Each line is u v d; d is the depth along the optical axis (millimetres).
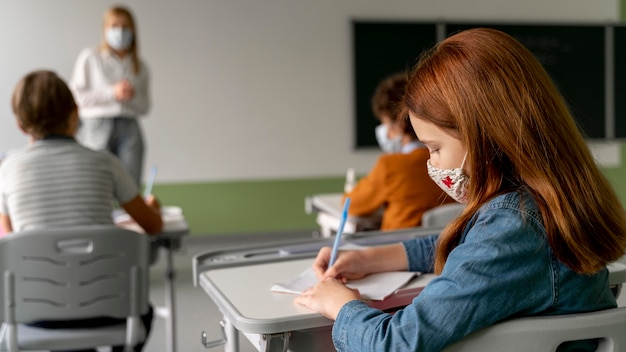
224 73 5426
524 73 1028
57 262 1964
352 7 5594
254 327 1136
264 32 5461
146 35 5273
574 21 5895
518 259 992
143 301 2045
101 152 2211
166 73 5336
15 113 2148
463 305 979
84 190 2133
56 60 5137
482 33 1068
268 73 5500
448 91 1038
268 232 5672
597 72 5957
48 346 2006
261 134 5547
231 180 5543
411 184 2727
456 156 1066
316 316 1156
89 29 5168
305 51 5543
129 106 4445
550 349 979
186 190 5473
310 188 5699
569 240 996
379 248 1442
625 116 6020
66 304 1991
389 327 1016
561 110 1041
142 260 2025
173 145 5406
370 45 5641
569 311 1034
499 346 980
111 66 4398
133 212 2279
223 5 5371
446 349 993
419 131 1098
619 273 1377
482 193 1050
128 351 2047
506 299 987
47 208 2109
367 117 5695
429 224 2387
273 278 1428
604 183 1059
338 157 5699
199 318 3521
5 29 5043
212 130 5457
